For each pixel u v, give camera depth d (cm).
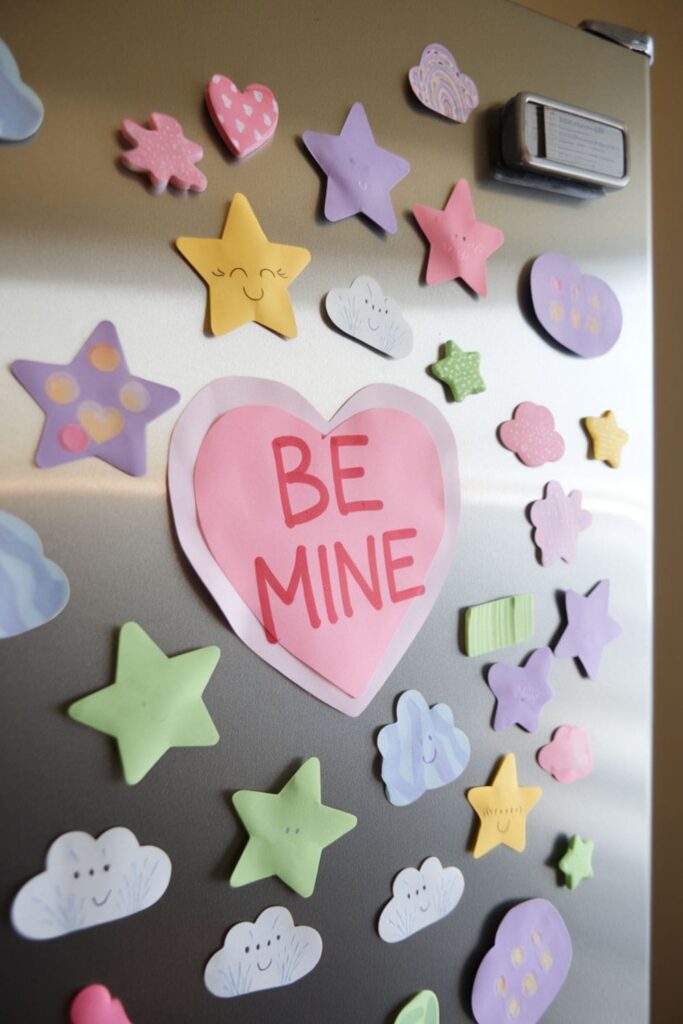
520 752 62
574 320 66
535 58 66
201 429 51
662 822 109
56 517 47
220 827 50
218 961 50
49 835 46
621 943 67
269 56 54
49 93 47
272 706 52
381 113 58
